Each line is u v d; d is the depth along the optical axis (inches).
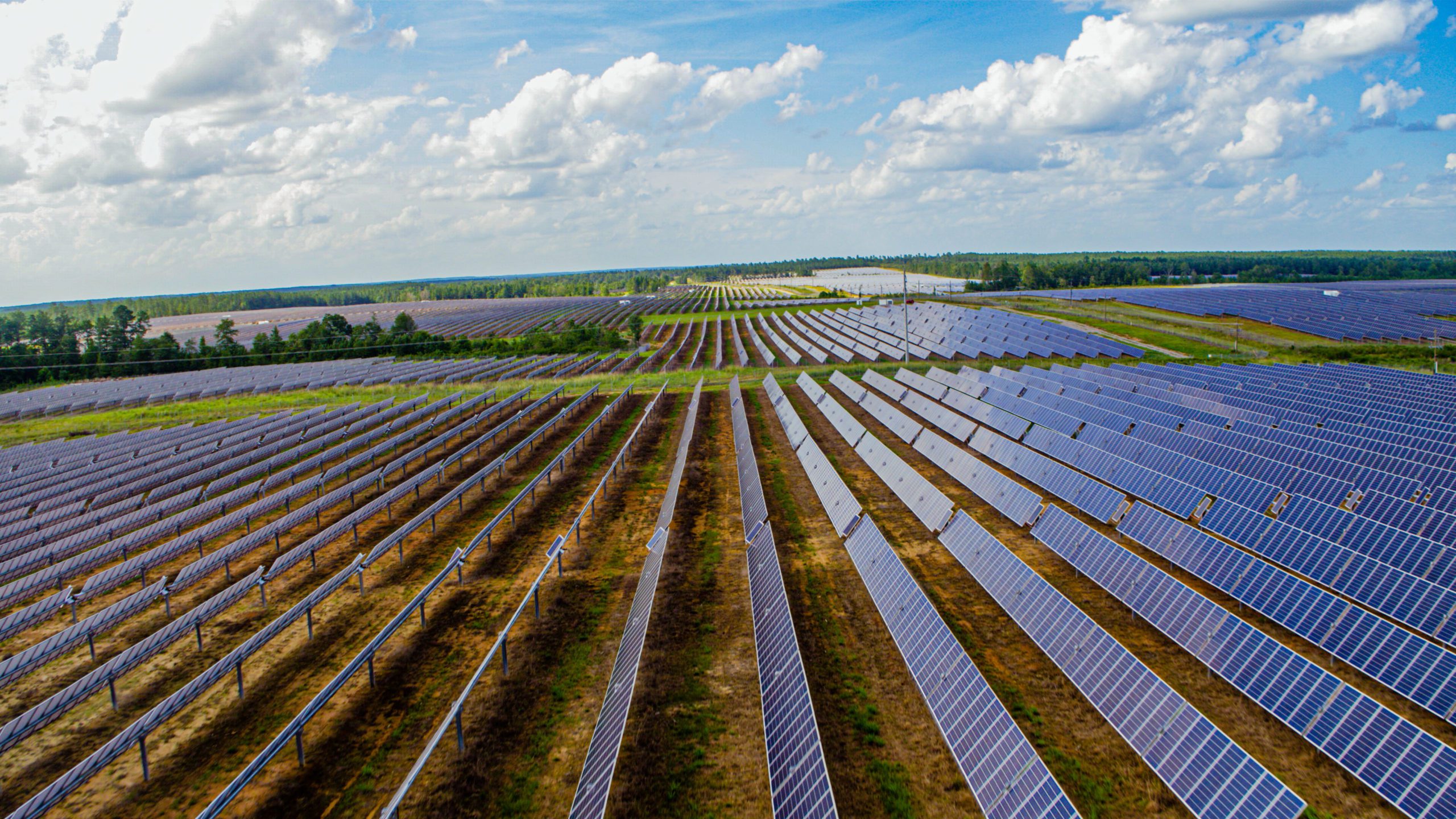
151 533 1325.0
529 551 1209.4
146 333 7839.6
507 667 838.5
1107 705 692.7
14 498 1675.7
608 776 561.9
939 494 1218.0
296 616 884.6
